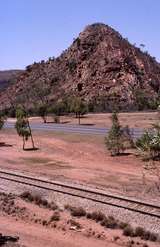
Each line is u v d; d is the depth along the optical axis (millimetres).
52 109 130500
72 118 118562
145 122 93562
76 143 74250
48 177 47156
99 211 34125
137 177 47188
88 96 190875
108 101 174500
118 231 30281
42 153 67188
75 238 28797
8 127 105875
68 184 42188
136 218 32062
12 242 27422
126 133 69812
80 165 56125
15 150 70875
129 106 150000
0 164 57094
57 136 83438
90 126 97312
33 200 38062
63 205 36562
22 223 32125
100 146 69750
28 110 146125
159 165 47938
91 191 38625
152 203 34750
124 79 193375
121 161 57312
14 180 44656
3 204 36875
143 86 193125
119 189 41250
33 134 88375
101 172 50875
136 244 27656
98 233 29609
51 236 29125
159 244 27906
